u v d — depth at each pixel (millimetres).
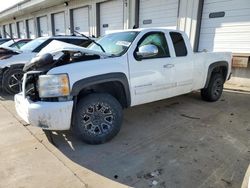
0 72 5938
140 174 2598
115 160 2891
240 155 2998
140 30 3939
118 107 3346
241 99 5816
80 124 3113
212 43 8305
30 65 3170
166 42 4184
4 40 11820
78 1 14305
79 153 3061
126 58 3492
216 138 3496
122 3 11383
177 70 4266
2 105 5203
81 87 2986
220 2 7820
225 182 2441
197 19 8406
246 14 7230
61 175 2580
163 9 9664
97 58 3346
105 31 12938
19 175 2578
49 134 3631
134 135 3607
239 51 7621
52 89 2873
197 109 4914
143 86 3723
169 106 5121
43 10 19078
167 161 2855
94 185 2412
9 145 3277
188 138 3496
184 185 2402
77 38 6875
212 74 5336
